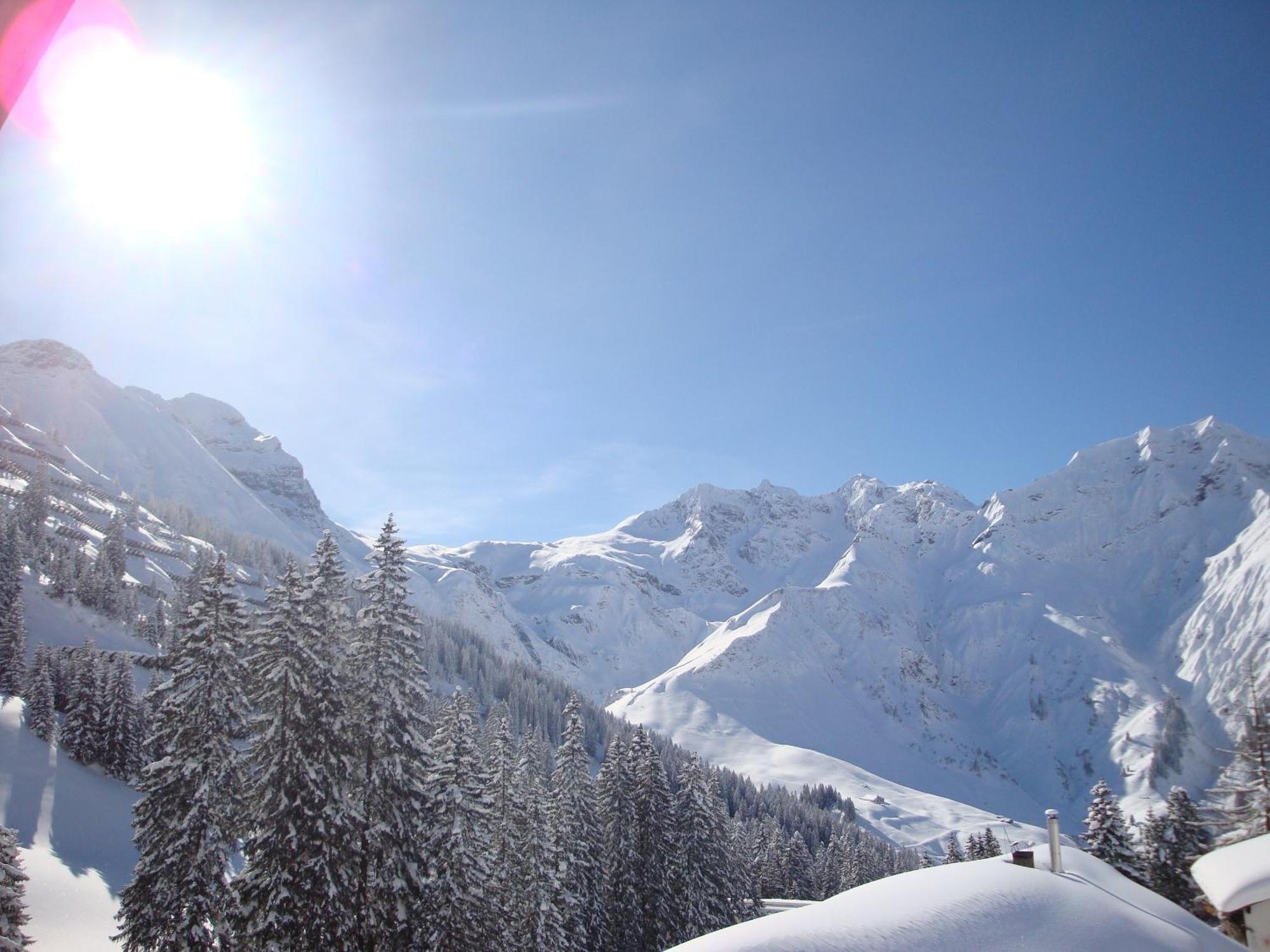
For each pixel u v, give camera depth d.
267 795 27.11
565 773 46.53
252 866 26.70
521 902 38.50
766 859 87.31
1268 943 13.10
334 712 27.66
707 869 50.25
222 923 28.78
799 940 8.09
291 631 27.55
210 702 29.80
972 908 9.09
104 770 68.75
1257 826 28.67
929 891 9.58
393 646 29.70
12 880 31.83
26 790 59.12
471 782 33.81
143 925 28.33
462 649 198.38
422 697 30.00
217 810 29.44
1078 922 9.22
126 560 153.00
